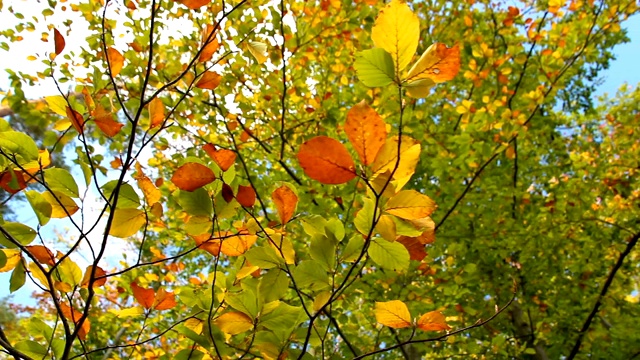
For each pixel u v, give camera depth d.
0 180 1.03
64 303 1.21
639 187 4.89
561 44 3.53
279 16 2.84
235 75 3.25
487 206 4.01
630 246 3.99
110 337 3.47
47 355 1.18
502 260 4.42
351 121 0.68
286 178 3.96
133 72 2.91
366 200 0.90
